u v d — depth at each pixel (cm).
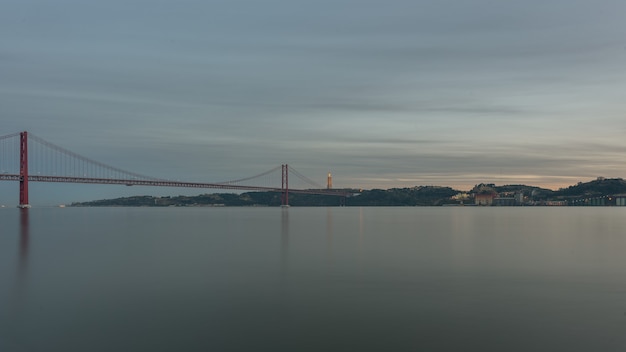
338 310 1631
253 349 1283
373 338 1362
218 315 1570
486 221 8850
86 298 1792
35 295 1833
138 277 2212
